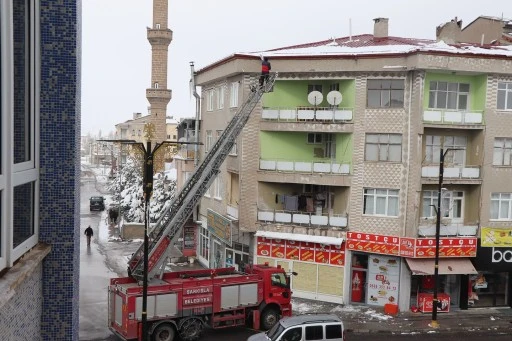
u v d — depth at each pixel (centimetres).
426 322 2434
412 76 2597
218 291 2075
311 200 2933
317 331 1761
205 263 3516
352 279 2723
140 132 11994
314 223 2777
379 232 2667
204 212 3547
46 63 948
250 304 2158
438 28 3219
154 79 6956
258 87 2553
